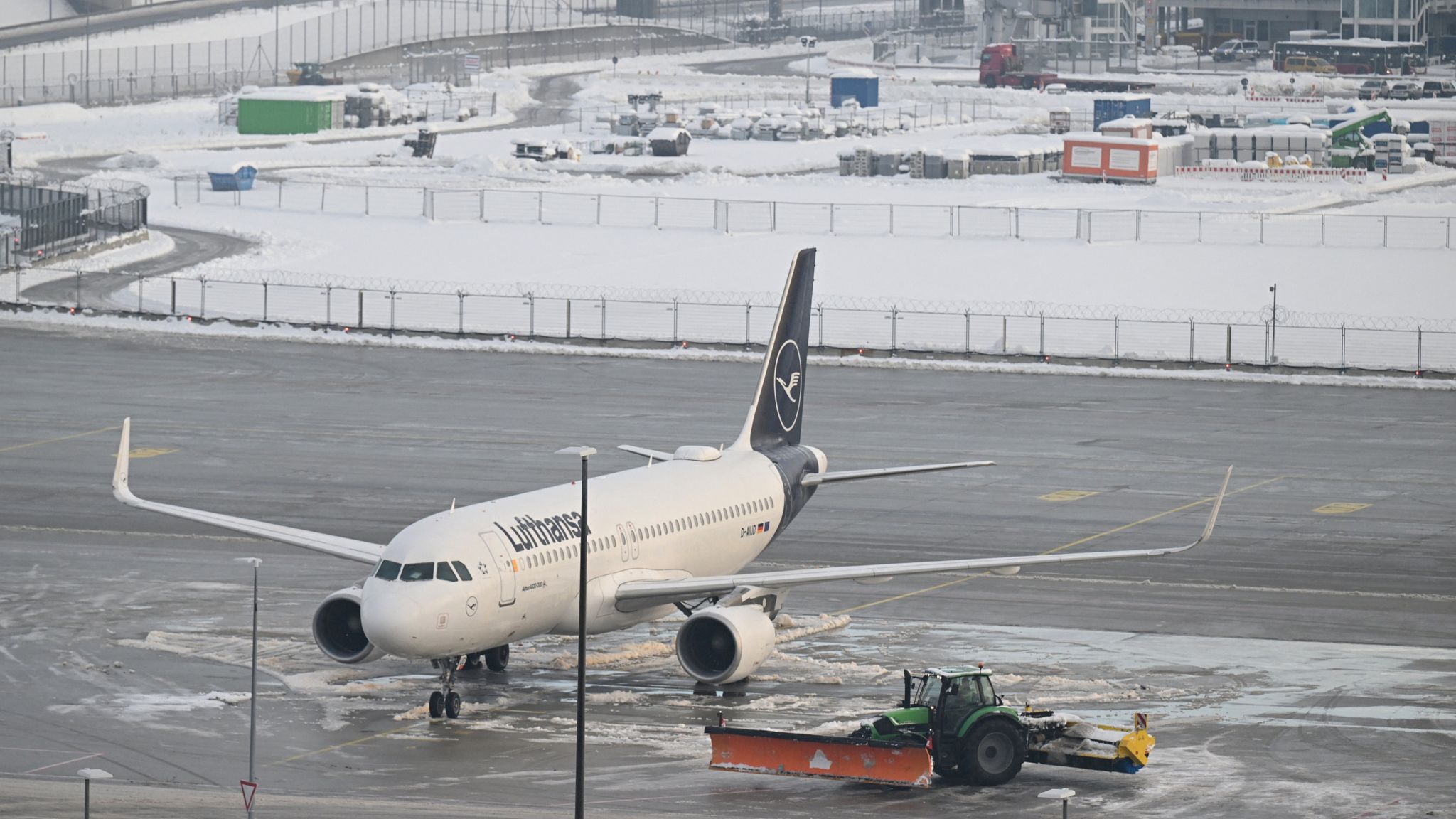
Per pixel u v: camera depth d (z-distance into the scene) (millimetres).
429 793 155250
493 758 166625
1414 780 160625
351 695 188625
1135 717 163500
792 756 158625
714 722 179250
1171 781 160375
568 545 185750
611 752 168750
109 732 174125
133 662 199500
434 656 172625
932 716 160750
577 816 130250
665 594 188125
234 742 171375
